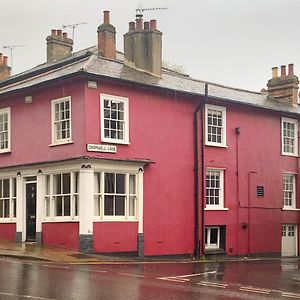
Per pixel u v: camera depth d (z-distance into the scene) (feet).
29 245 72.33
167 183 76.43
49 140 73.87
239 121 87.45
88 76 68.54
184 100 80.07
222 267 64.59
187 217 78.38
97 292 39.45
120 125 72.49
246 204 86.84
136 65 80.53
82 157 67.10
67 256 63.00
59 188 72.18
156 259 72.13
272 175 91.76
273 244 90.43
